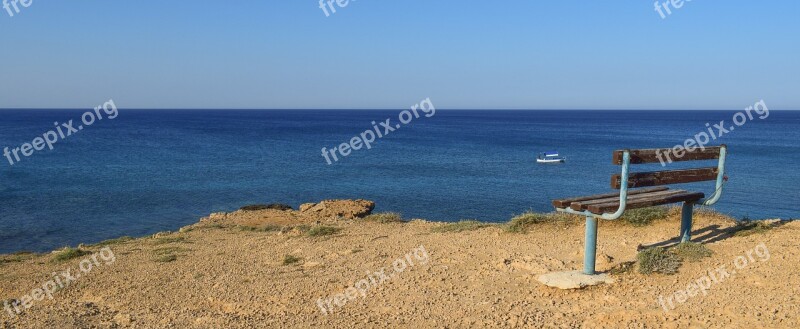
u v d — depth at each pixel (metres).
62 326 6.60
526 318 5.95
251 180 39.44
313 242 10.88
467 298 6.71
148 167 46.50
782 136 88.19
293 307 6.90
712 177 7.81
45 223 25.17
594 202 7.05
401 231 11.72
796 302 5.73
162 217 26.77
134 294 8.04
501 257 8.30
